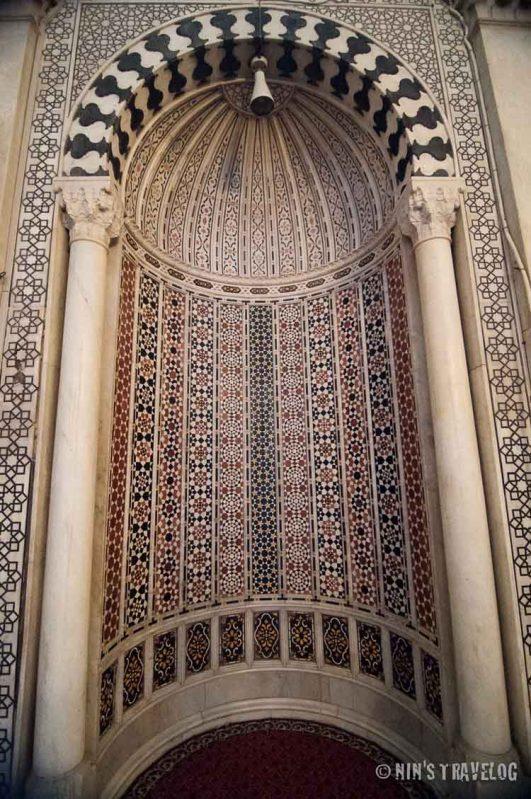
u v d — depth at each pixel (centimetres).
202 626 459
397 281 438
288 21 429
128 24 425
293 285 534
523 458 353
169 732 407
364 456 460
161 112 441
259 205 546
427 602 375
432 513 368
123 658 386
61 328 372
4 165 373
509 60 420
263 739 405
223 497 491
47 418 349
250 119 507
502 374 367
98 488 364
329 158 513
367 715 420
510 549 339
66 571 316
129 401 421
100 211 376
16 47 403
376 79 419
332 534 472
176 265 501
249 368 521
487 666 314
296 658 467
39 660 309
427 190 389
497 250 390
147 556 425
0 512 330
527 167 392
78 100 402
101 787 336
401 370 427
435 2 448
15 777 295
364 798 334
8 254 369
